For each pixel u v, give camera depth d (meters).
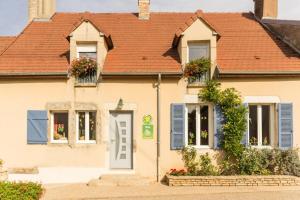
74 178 15.72
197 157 15.66
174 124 15.76
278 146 15.66
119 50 17.19
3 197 10.43
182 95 15.84
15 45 17.44
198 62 15.75
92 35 16.03
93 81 15.95
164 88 15.92
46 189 14.41
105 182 14.85
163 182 15.41
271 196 12.60
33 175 15.77
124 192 13.62
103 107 15.88
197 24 16.05
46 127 15.84
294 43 16.88
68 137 15.89
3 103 15.97
